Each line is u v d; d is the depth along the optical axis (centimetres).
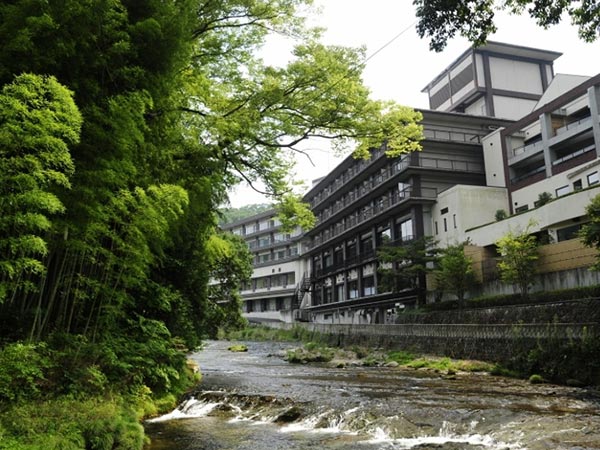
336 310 5481
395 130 1505
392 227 4344
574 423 962
